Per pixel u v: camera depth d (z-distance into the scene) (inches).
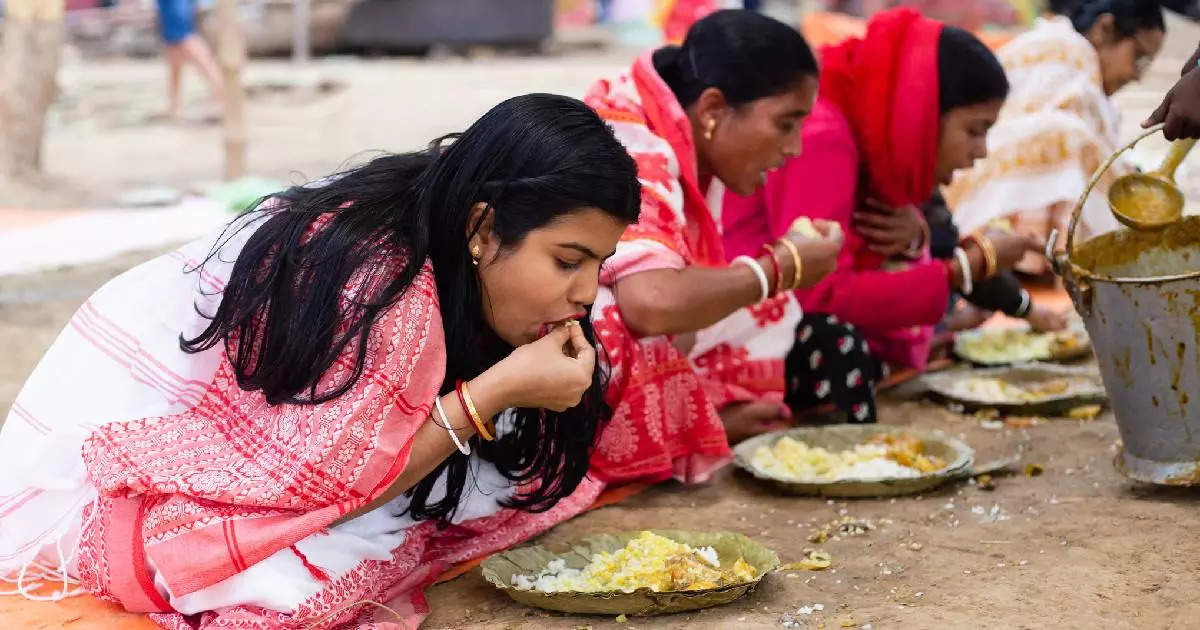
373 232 96.0
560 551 114.4
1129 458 128.0
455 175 94.9
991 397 163.0
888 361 172.9
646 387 130.1
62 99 577.6
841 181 149.0
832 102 153.9
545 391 97.7
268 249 98.3
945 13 494.3
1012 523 121.0
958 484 134.0
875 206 158.1
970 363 183.6
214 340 99.5
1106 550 112.1
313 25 695.1
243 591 95.5
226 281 104.0
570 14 834.2
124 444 100.0
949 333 188.2
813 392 153.6
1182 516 119.7
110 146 462.3
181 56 515.8
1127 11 201.8
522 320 97.5
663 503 132.0
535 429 111.3
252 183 348.8
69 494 108.1
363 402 93.7
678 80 136.4
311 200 100.1
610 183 92.7
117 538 99.7
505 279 95.5
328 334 93.9
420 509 108.9
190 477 96.3
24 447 108.2
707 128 133.8
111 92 602.9
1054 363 181.0
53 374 108.5
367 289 93.9
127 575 99.5
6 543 110.0
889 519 124.1
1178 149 124.1
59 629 101.7
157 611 101.5
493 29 694.5
